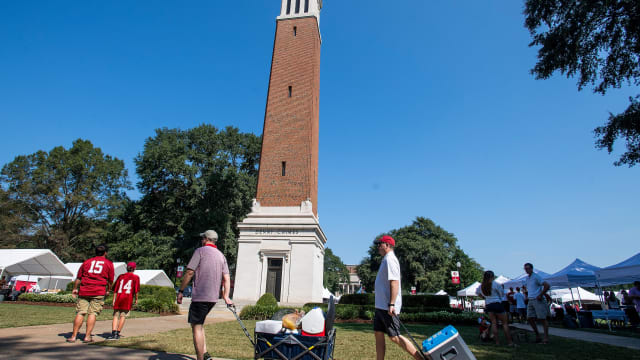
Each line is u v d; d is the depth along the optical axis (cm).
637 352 818
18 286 3138
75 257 4644
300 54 3089
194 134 4300
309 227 2570
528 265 1060
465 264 6550
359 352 775
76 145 4819
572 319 1705
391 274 529
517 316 2144
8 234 4275
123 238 4188
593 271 1927
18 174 4519
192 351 678
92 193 4706
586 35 1459
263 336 515
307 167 2755
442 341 474
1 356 559
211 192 4072
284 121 2902
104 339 809
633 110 1459
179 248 3900
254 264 2570
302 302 2423
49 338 774
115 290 859
